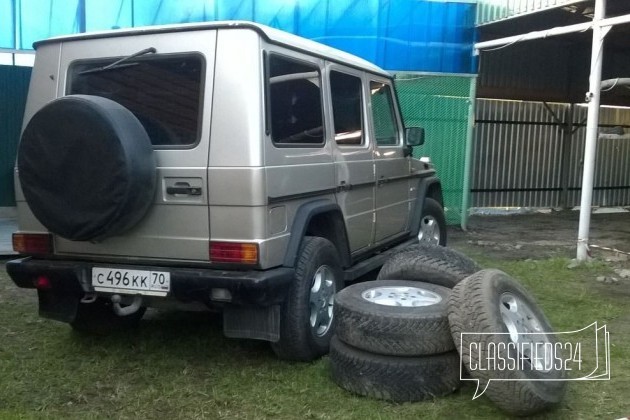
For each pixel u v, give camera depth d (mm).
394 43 9547
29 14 8469
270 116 3811
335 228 4668
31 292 6004
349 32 9344
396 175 5914
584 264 7344
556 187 13555
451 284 4277
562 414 3523
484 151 12797
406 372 3607
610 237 10008
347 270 4945
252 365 4227
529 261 7641
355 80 5223
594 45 7391
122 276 3930
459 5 9773
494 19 9539
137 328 4977
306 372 4098
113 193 3596
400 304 3887
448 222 10422
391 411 3543
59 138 3662
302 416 3514
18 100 9617
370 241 5402
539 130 13219
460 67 9914
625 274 6953
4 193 9680
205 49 3809
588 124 7473
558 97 13078
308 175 4223
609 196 14242
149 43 3969
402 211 6133
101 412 3553
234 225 3713
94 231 3693
